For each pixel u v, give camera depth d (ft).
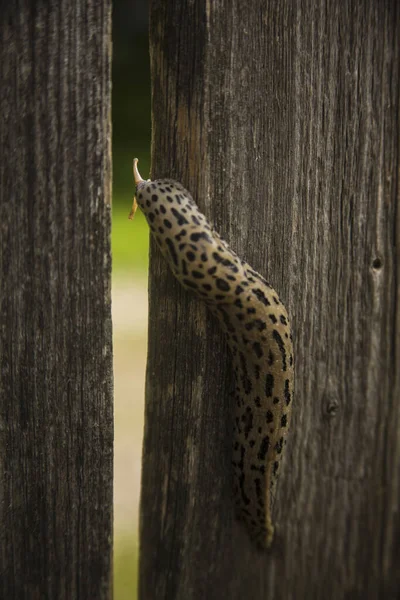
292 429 2.94
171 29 2.82
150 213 2.82
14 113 2.79
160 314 2.87
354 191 2.89
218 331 2.87
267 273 2.88
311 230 2.89
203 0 2.81
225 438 2.90
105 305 2.84
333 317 2.92
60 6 2.78
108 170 2.81
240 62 2.83
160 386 2.88
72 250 2.82
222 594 2.95
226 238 2.85
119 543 3.21
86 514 2.87
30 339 2.83
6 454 2.85
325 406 2.94
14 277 2.81
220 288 2.81
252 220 2.86
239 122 2.84
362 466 2.97
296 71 2.85
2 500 2.85
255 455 2.87
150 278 2.86
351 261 2.91
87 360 2.84
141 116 7.75
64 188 2.81
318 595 2.99
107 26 2.79
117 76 8.46
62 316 2.83
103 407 2.85
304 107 2.86
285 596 2.97
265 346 2.83
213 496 2.91
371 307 2.93
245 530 2.93
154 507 2.91
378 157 2.89
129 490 3.30
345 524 2.98
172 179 2.84
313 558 2.98
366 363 2.94
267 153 2.85
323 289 2.91
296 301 2.90
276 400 2.85
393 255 2.92
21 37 2.78
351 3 2.86
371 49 2.87
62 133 2.80
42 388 2.84
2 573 2.87
